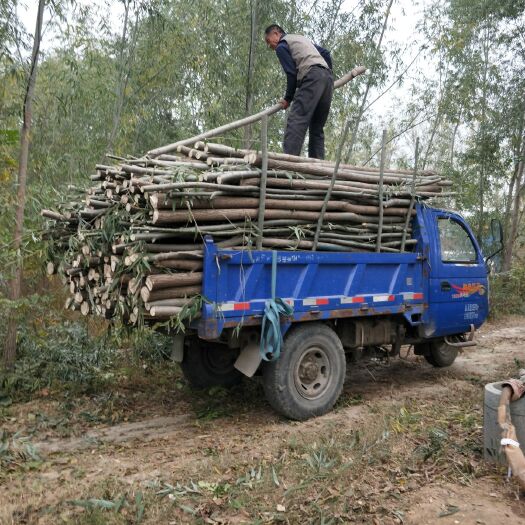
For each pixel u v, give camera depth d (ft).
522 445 13.10
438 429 15.67
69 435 16.31
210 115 32.58
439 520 11.04
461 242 23.30
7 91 23.26
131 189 15.02
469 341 23.82
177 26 31.27
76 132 32.32
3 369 20.33
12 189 22.00
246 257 15.80
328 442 15.05
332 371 18.40
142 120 35.35
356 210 18.86
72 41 30.60
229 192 15.72
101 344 23.00
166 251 14.96
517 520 11.03
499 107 48.78
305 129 20.99
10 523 10.80
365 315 19.16
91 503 11.37
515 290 47.50
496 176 50.96
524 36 47.21
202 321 15.20
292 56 21.04
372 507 11.46
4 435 15.98
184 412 18.70
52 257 18.93
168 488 12.30
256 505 11.59
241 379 21.49
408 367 25.49
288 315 16.70
